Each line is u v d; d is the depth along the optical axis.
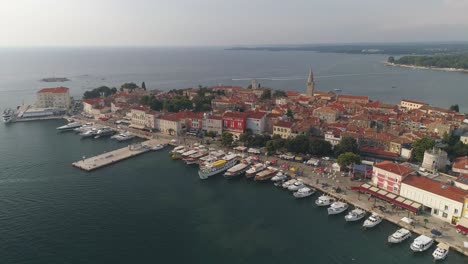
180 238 116.94
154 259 105.12
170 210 136.75
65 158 199.88
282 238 118.06
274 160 186.75
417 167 163.38
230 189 158.12
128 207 138.62
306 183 158.62
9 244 110.69
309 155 193.38
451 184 141.75
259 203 144.00
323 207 140.12
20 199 144.00
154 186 160.25
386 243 114.38
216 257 106.94
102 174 174.75
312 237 118.56
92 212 133.50
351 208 137.75
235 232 121.50
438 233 113.12
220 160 184.62
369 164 172.75
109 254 106.81
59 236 116.00
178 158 199.75
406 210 131.62
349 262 105.06
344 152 183.88
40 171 178.12
